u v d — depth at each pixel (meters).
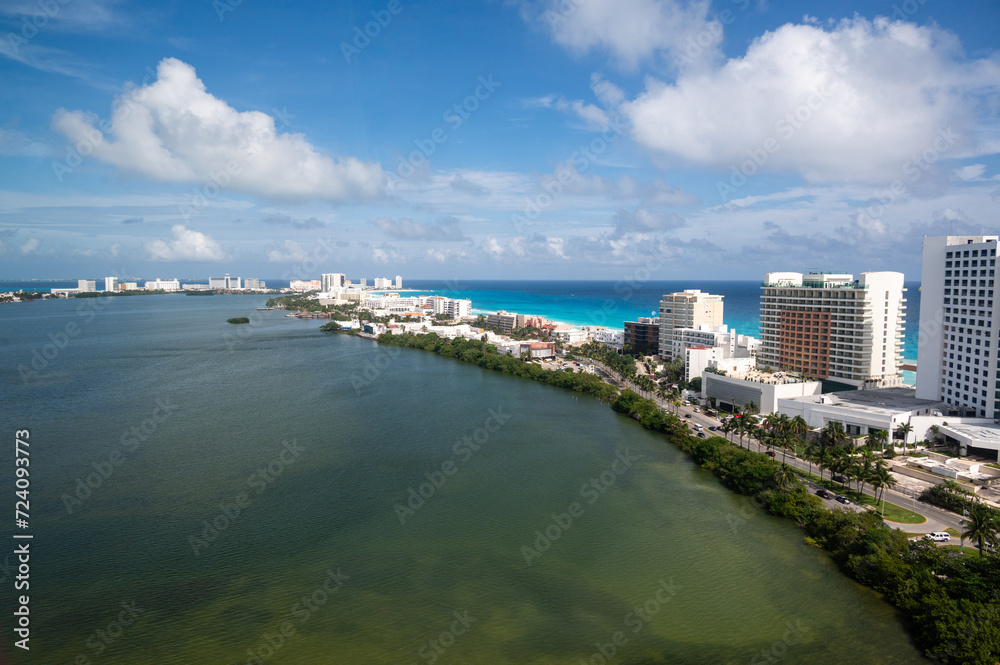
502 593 102.44
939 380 197.00
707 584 104.69
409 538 122.06
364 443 185.00
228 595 101.94
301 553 116.25
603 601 99.88
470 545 119.19
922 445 171.38
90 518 131.50
